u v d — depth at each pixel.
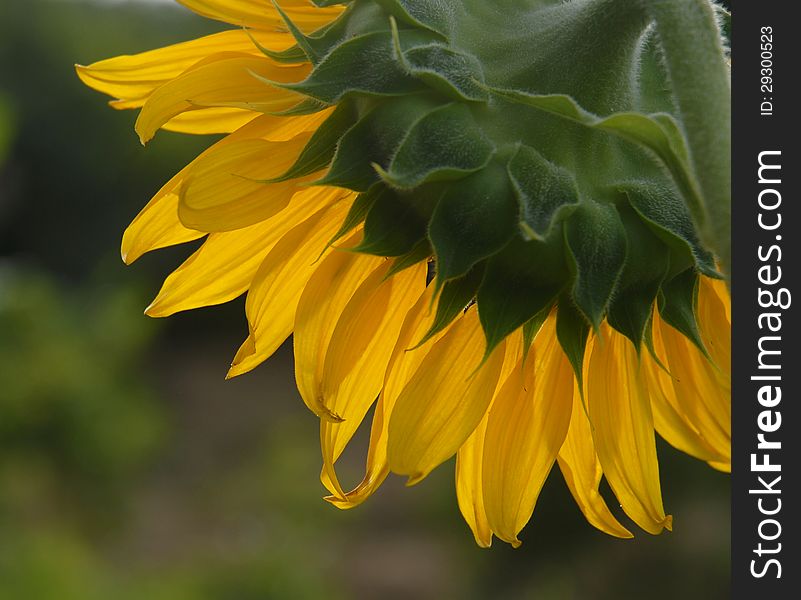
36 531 3.32
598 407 0.84
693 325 0.82
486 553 3.57
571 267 0.81
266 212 0.82
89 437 3.95
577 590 3.33
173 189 0.83
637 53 0.82
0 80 7.53
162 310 0.86
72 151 7.61
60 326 4.13
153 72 0.86
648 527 0.85
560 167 0.81
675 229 0.81
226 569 3.99
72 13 7.99
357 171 0.81
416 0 0.82
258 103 0.82
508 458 0.85
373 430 0.86
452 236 0.80
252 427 6.40
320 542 4.82
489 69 0.82
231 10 0.84
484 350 0.84
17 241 7.60
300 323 0.84
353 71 0.81
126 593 3.33
